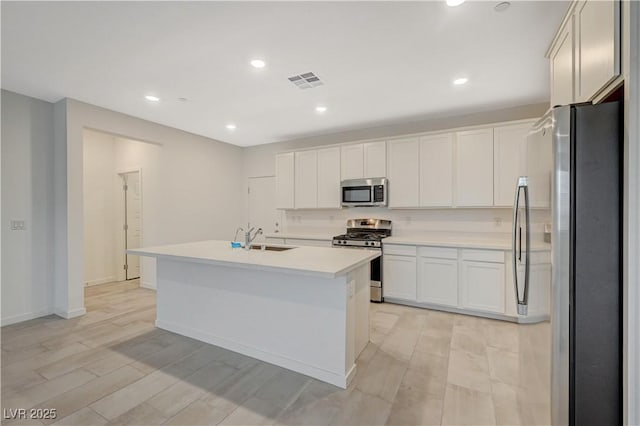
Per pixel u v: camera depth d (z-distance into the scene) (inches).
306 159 194.9
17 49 95.8
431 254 146.0
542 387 56.6
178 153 190.1
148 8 76.9
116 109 151.6
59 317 136.9
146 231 190.5
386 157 168.7
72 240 137.5
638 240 43.8
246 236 120.3
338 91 129.5
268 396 80.0
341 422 70.4
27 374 89.4
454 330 122.2
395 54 99.5
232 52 98.1
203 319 113.0
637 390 44.0
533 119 135.7
